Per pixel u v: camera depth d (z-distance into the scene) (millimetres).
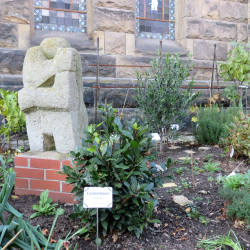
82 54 6195
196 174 3684
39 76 2949
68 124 2877
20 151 4191
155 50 6871
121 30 6496
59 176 2855
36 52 3006
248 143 3986
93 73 6277
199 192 3043
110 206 1813
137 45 6852
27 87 3012
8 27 5602
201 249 2014
